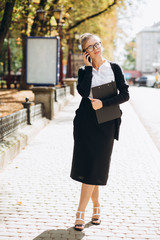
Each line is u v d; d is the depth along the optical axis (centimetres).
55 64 1104
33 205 368
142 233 301
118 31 2475
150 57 8769
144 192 413
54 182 452
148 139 764
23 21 1288
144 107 1552
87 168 299
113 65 303
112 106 299
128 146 691
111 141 303
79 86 297
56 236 293
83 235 296
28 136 707
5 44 3469
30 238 288
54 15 1398
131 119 1108
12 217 335
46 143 712
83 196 310
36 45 1099
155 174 492
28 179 465
